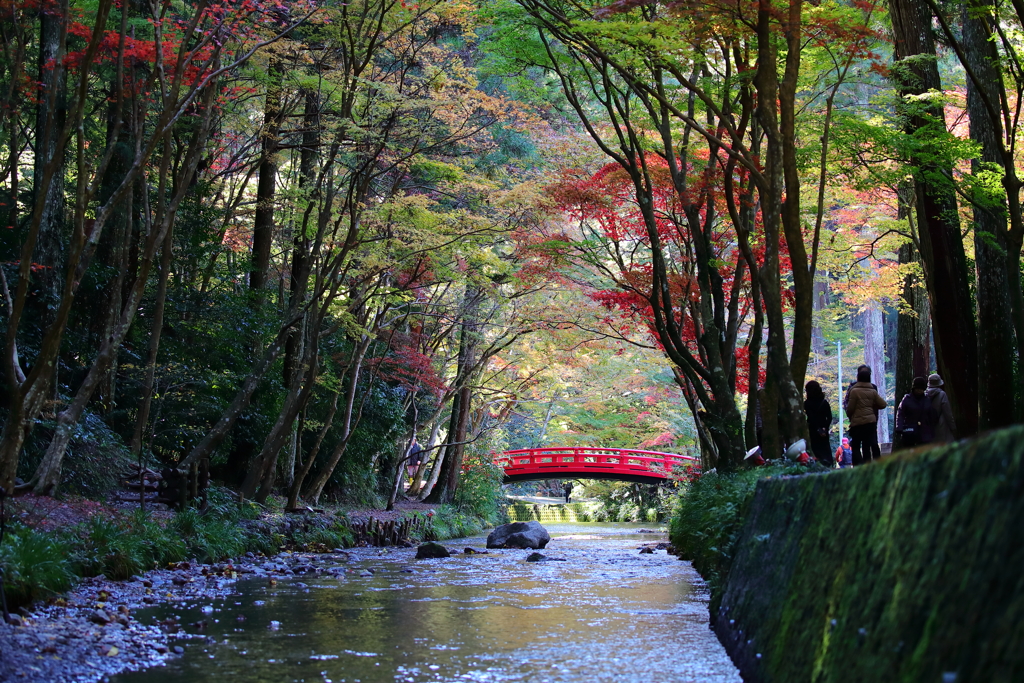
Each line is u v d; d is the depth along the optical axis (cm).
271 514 1647
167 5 1398
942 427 1227
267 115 1797
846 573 344
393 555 1630
